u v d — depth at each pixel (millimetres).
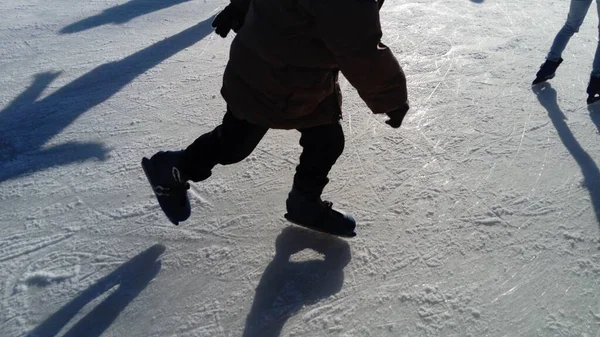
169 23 5012
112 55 4359
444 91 3594
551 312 1984
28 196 2719
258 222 2477
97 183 2805
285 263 2236
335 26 1532
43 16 5262
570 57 4082
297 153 2996
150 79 3945
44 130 3328
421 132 3146
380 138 3104
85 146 3150
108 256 2299
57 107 3592
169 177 2168
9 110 3576
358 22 1514
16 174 2902
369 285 2121
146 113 3492
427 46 4273
